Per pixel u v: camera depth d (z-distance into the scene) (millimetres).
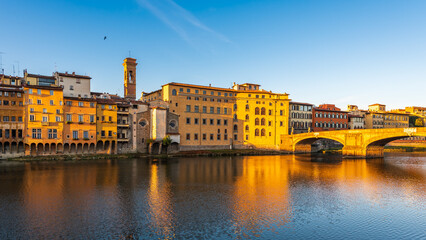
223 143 114000
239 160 86812
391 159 92312
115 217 31203
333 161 86188
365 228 29062
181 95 105375
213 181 51281
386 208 35812
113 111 89375
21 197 38594
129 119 93500
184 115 105562
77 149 83812
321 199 39656
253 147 118688
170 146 100562
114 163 73312
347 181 52594
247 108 118938
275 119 122375
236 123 117250
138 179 51812
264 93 120875
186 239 25781
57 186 45125
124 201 37344
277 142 122312
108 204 35906
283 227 29078
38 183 47062
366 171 65250
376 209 35375
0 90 73500
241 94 118500
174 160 83688
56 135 80000
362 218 32031
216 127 112688
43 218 30672
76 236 26141
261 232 27703
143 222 29812
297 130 132750
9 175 53750
